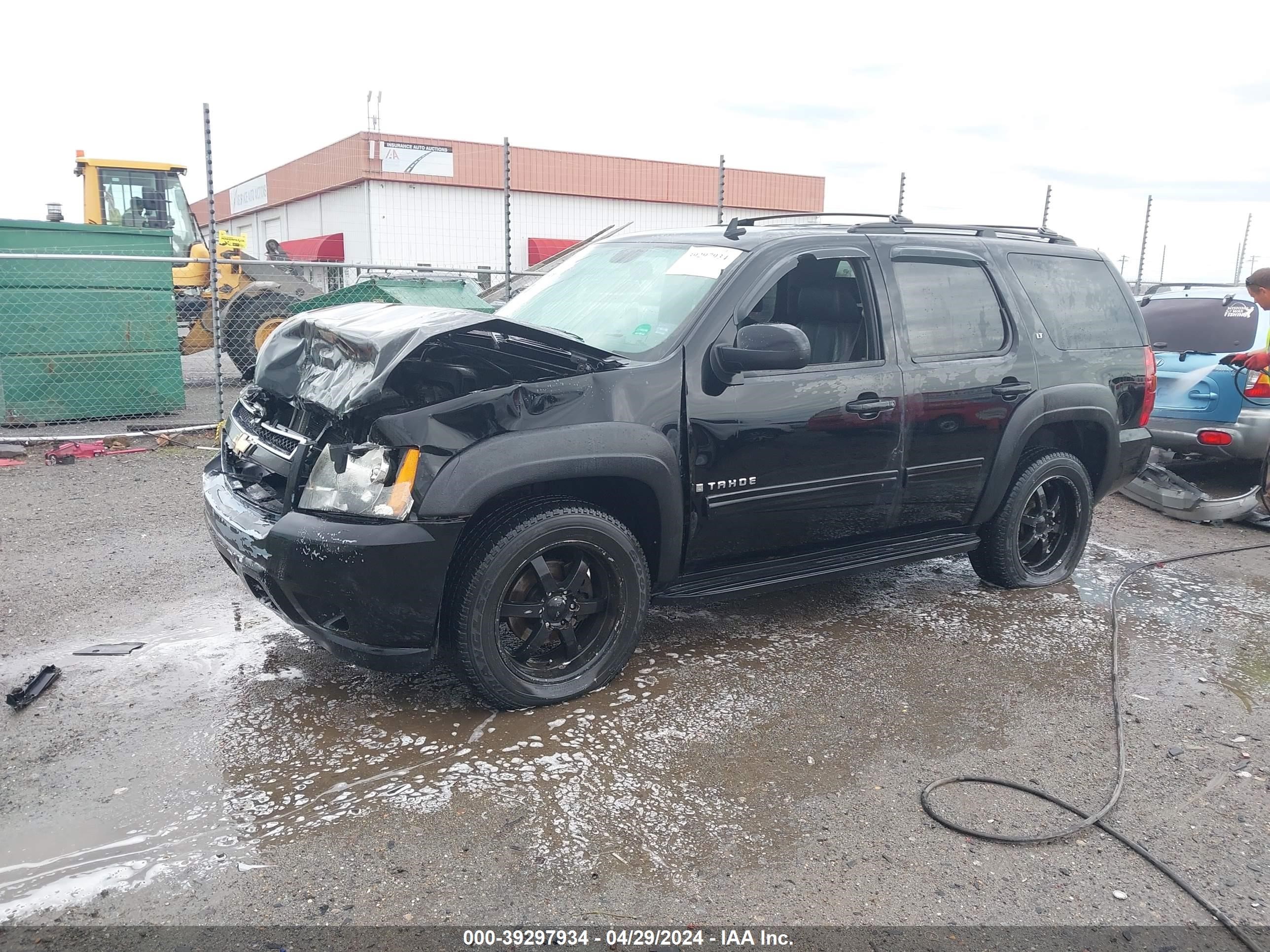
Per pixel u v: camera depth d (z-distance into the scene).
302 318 3.96
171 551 5.47
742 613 4.73
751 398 3.81
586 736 3.40
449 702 3.63
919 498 4.46
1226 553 6.09
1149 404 5.39
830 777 3.18
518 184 27.53
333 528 3.14
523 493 3.51
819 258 4.12
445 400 3.24
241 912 2.44
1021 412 4.68
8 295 9.11
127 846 2.70
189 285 13.15
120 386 9.80
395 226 26.31
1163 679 4.07
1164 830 2.94
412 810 2.91
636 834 2.82
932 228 4.80
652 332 3.81
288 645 4.15
